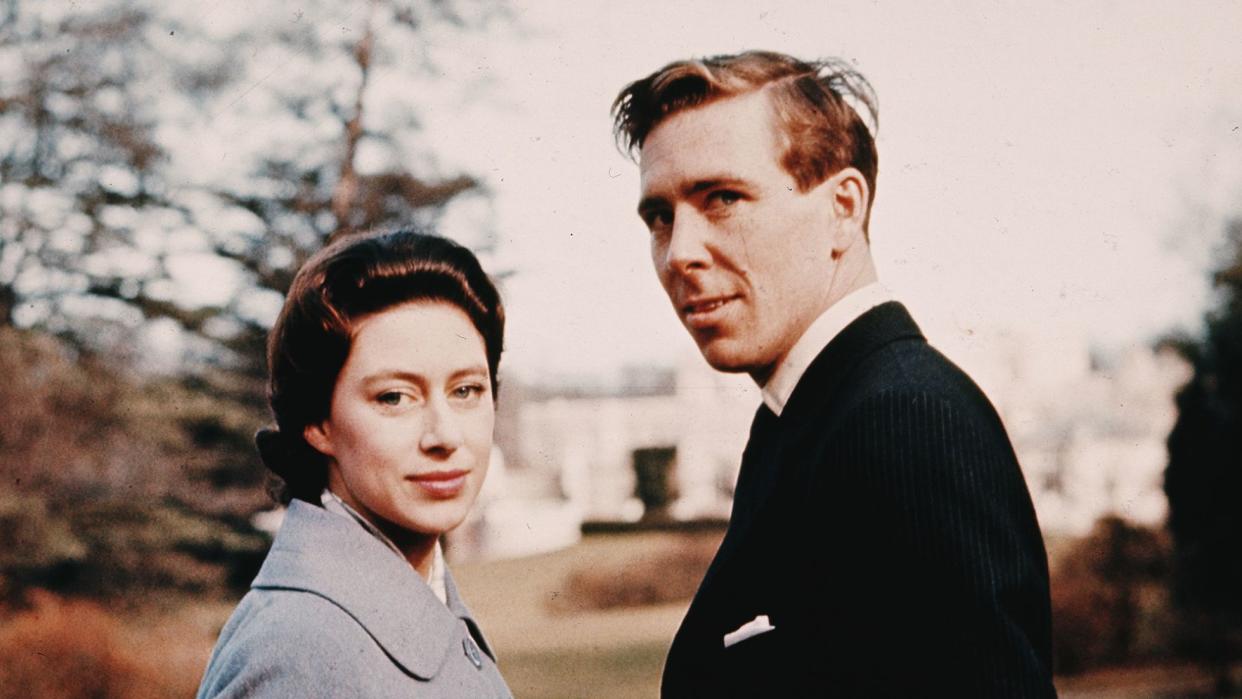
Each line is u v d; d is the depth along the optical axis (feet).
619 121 6.13
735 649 5.47
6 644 35.60
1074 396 76.38
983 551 4.83
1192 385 51.62
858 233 5.96
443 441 5.21
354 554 5.29
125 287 50.03
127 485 51.62
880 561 5.03
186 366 53.16
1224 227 55.36
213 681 5.02
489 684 5.58
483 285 5.52
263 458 5.59
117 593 49.78
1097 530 52.75
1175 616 50.06
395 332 5.22
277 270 48.08
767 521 5.56
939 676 4.75
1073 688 46.88
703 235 5.78
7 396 49.06
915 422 5.09
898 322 5.75
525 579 73.15
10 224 49.96
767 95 5.77
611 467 116.06
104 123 47.75
